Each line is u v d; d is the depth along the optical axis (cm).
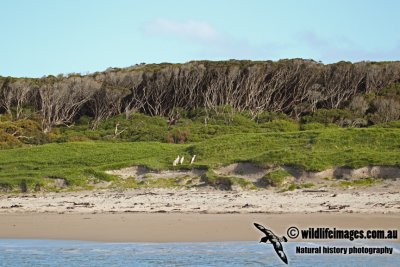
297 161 3503
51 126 7425
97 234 2358
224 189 3466
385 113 7012
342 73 7969
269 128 6644
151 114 7975
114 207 3069
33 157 4525
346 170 3403
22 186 3753
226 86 7969
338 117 7200
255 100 7925
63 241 2255
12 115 7612
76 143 4859
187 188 3562
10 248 2138
